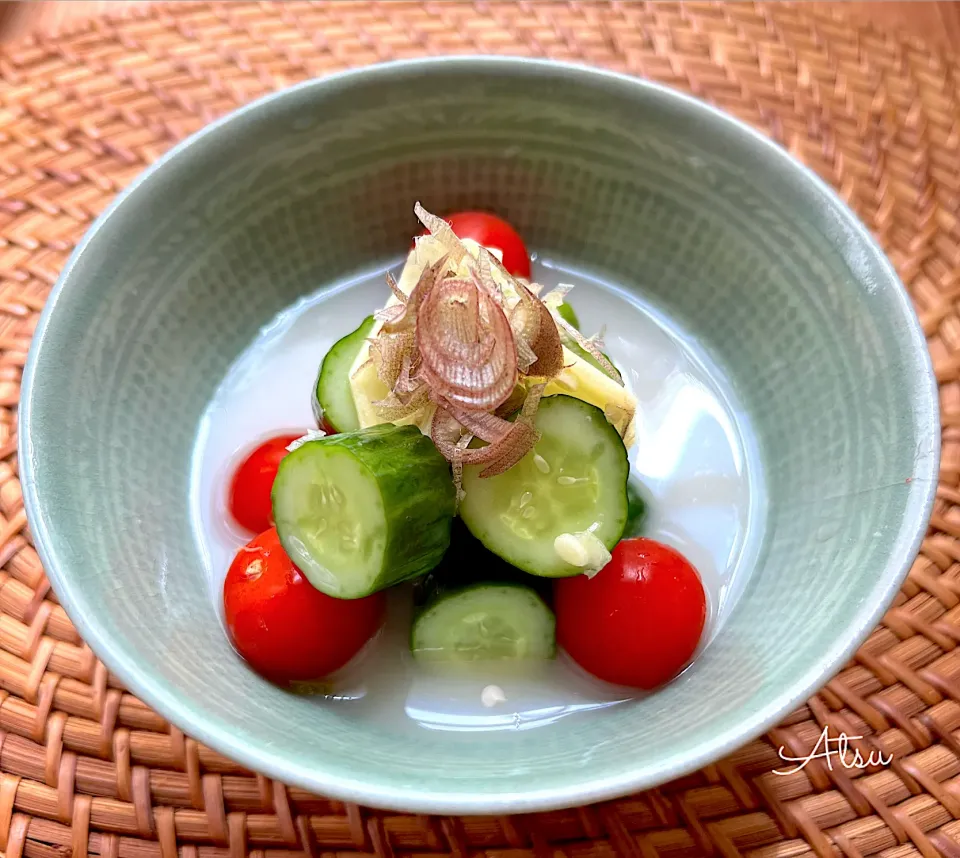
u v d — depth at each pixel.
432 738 0.15
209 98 0.22
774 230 0.18
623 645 0.15
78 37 0.23
